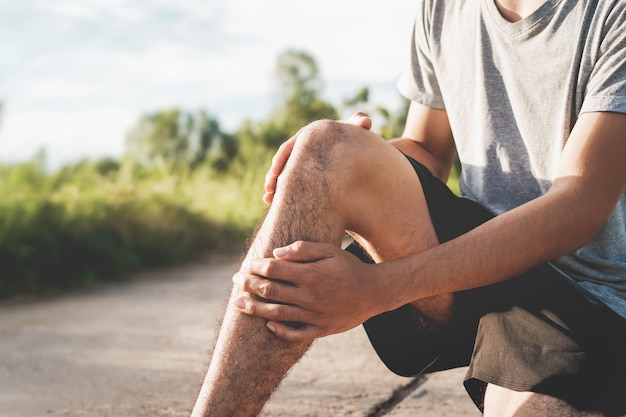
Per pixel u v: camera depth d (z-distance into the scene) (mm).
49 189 6430
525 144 1497
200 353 3025
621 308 1371
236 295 1266
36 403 2371
